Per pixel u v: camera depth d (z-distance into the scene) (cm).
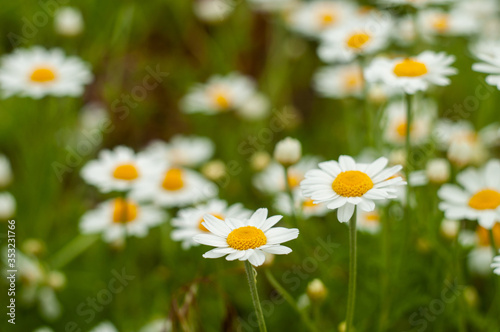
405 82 50
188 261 59
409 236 53
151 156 57
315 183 46
